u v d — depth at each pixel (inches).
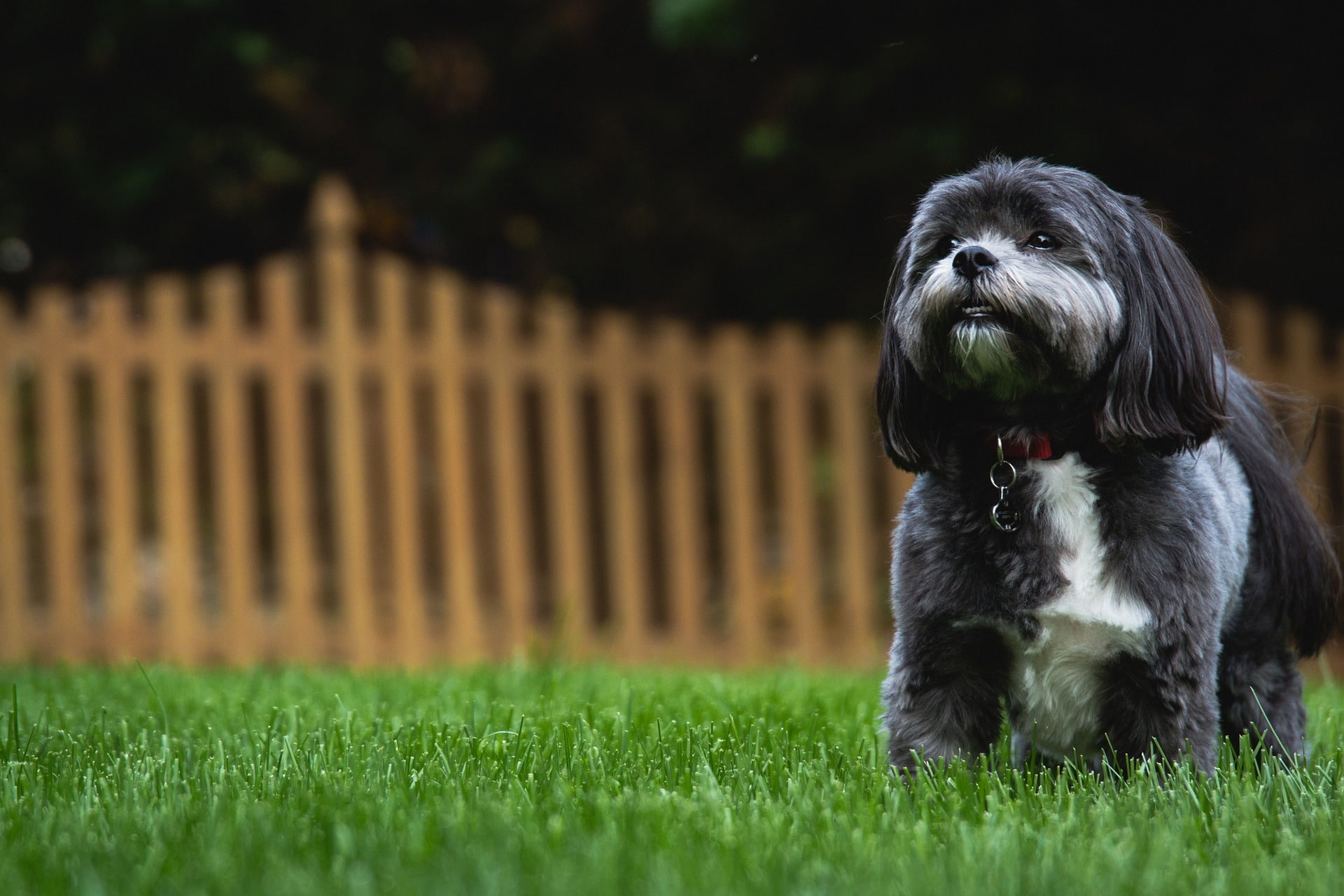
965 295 135.9
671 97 491.2
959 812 124.4
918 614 139.3
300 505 314.3
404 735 158.7
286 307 314.3
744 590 327.9
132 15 435.8
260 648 313.0
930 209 146.5
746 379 328.2
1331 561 168.2
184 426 310.5
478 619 320.2
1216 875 107.7
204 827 116.5
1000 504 137.3
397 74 504.4
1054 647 137.3
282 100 481.4
